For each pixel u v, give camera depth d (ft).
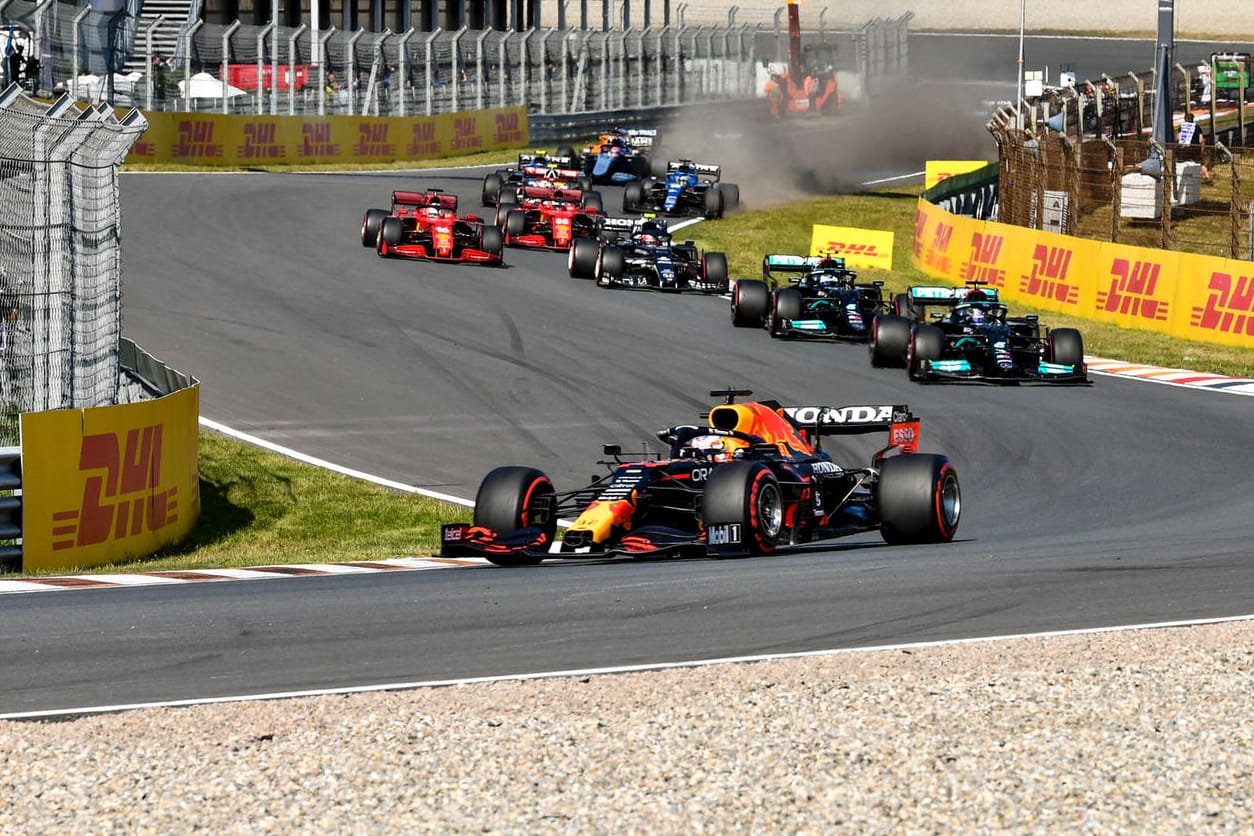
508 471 136.56
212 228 389.19
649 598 118.11
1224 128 633.61
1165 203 361.10
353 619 111.86
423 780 75.31
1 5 424.05
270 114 534.37
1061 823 69.05
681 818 69.82
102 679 94.94
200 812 71.20
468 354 276.21
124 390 210.38
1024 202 422.41
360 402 244.42
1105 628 108.58
